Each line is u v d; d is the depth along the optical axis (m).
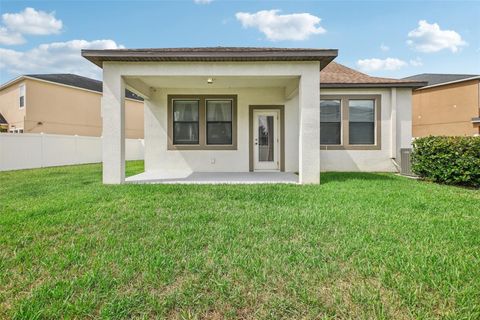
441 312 2.10
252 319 2.08
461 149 7.46
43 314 2.11
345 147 11.03
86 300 2.27
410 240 3.46
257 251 3.18
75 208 4.96
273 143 11.20
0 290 2.46
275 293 2.38
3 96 21.59
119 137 7.64
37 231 3.83
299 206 5.11
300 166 7.69
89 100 22.30
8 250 3.26
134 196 5.92
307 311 2.15
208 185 7.28
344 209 4.87
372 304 2.20
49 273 2.72
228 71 7.65
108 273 2.69
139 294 2.36
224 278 2.61
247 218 4.36
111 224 4.12
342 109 10.98
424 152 8.50
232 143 11.09
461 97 18.84
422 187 7.09
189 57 7.29
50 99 19.91
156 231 3.83
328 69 12.96
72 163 15.27
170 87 10.52
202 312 2.16
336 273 2.68
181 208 4.97
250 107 11.01
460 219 4.32
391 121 10.88
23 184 7.69
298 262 2.90
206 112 11.07
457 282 2.46
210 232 3.77
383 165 10.99
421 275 2.58
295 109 11.02
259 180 8.50
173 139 11.05
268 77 7.99
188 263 2.88
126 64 7.61
